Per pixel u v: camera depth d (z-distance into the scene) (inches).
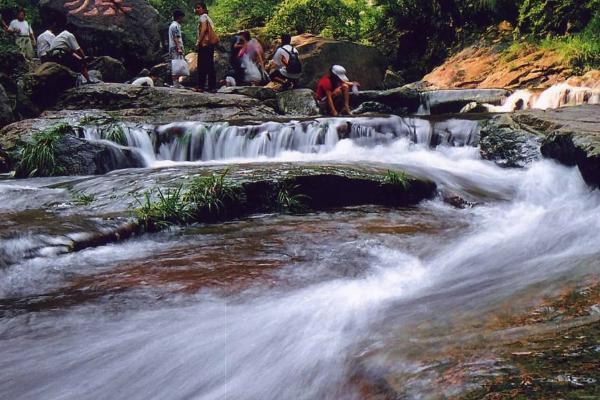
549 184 260.1
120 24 746.8
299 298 131.6
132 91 487.8
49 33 588.1
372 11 940.6
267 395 86.2
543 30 682.8
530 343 82.9
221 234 195.6
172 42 560.1
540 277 121.8
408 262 160.4
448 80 690.8
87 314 129.5
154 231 196.7
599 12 621.6
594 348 78.8
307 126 366.6
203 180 228.1
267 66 738.8
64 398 94.0
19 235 170.1
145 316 126.9
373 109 546.6
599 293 101.0
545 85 575.2
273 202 231.1
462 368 77.8
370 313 114.3
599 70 528.4
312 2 837.2
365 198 245.8
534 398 67.9
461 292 120.7
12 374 103.0
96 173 319.0
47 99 494.6
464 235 187.0
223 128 366.6
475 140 345.7
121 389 95.4
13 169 357.4
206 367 99.3
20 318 128.4
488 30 764.0
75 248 172.7
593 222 190.2
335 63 690.2
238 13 946.7
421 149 360.5
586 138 234.7
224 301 133.4
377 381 80.7
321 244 179.9
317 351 97.1
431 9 835.4
